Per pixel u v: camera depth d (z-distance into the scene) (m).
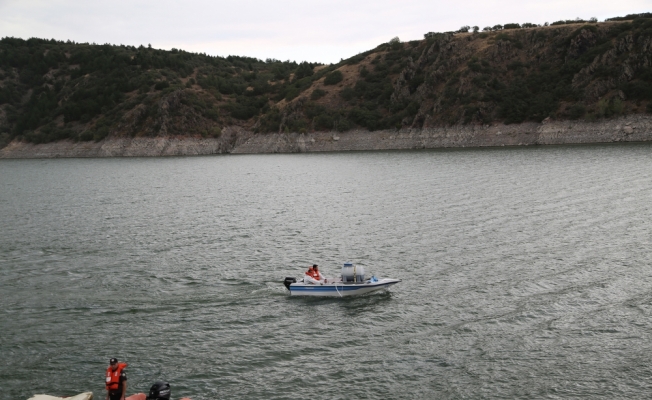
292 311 28.94
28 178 116.31
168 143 189.12
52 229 52.50
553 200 55.31
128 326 27.31
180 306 29.89
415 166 101.38
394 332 25.62
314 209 59.47
